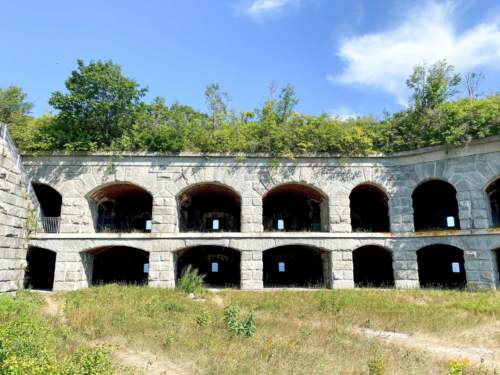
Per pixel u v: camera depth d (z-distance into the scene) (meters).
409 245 25.23
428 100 27.27
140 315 16.00
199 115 30.70
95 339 12.93
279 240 25.17
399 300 20.47
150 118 27.56
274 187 26.33
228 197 31.75
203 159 26.11
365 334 14.81
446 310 18.19
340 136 26.59
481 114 23.95
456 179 24.55
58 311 17.28
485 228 23.11
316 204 31.94
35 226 24.42
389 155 26.67
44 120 27.75
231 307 16.62
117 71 26.66
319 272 31.44
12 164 22.59
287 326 15.24
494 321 16.30
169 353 11.55
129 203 31.81
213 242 24.91
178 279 26.80
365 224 31.69
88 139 25.69
